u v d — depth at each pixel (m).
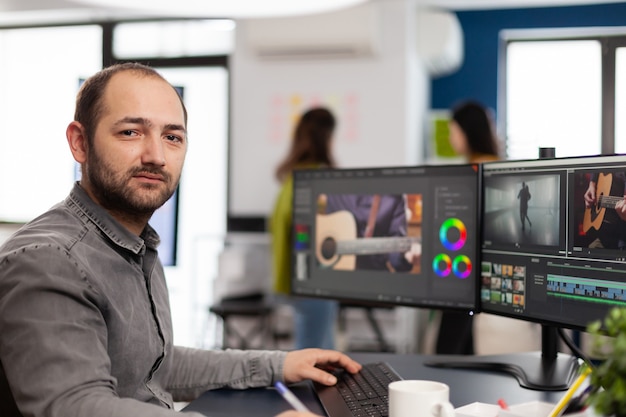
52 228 1.29
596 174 1.40
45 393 1.08
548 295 1.52
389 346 5.07
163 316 1.47
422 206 1.84
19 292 1.14
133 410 1.06
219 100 5.92
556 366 1.63
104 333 1.21
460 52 6.14
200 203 5.93
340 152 5.46
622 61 5.75
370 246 1.94
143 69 1.38
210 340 5.68
